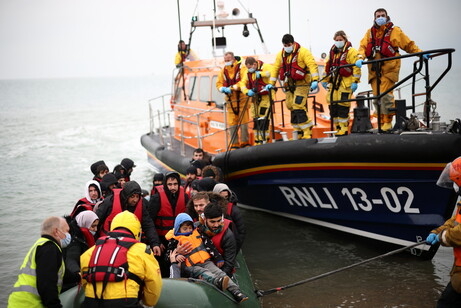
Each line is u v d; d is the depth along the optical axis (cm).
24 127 2605
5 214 982
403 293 586
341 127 711
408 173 601
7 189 1188
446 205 602
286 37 709
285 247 748
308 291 605
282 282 636
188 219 477
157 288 367
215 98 966
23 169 1430
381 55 677
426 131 598
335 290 604
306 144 687
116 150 1722
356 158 634
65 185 1221
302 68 720
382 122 704
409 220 639
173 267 479
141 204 527
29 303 358
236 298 443
